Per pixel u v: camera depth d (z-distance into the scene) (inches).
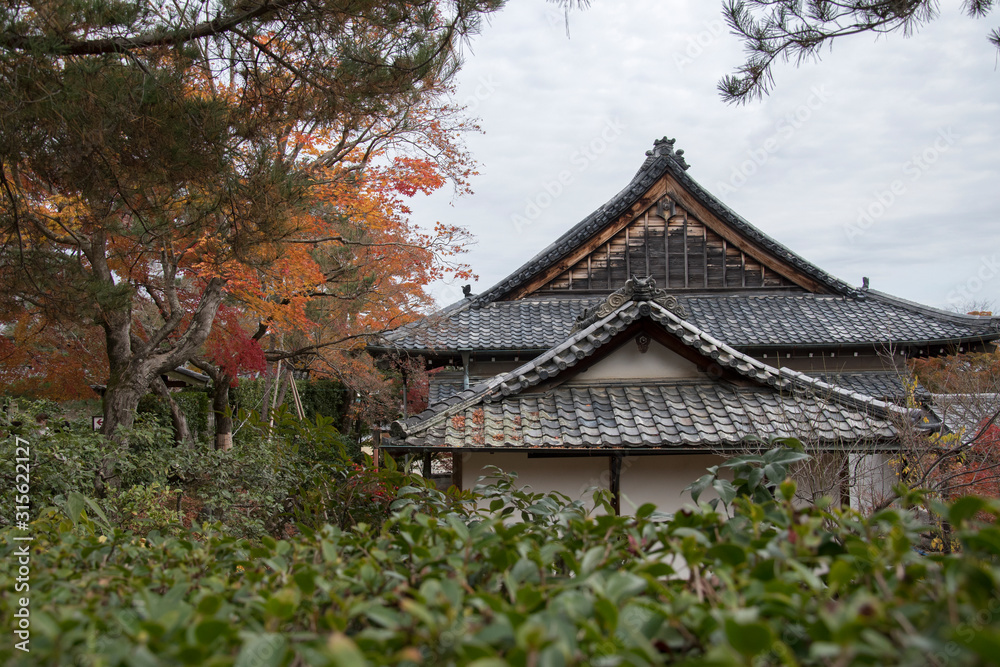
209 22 216.4
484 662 46.8
